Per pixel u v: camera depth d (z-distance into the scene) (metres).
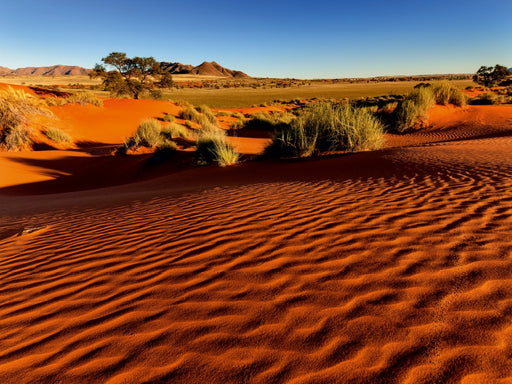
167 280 3.04
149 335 2.25
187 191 7.54
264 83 157.50
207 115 35.53
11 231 5.57
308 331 2.14
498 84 70.56
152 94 49.78
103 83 45.31
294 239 3.71
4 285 3.34
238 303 2.54
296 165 9.87
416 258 2.99
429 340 1.95
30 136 20.44
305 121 12.12
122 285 3.05
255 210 5.03
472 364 1.76
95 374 1.94
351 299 2.45
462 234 3.44
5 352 2.23
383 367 1.80
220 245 3.75
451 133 18.73
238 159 13.16
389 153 10.04
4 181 12.76
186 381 1.82
